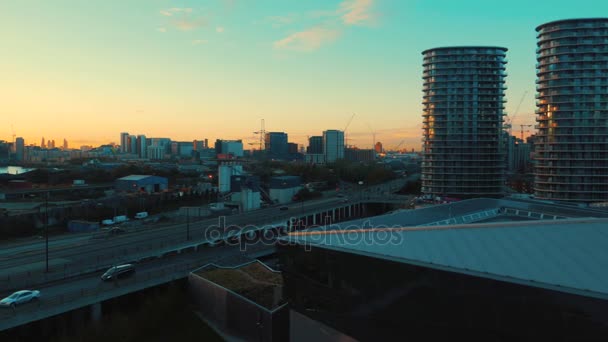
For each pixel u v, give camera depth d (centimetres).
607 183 13738
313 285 3900
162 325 5494
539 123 14675
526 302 2673
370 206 17600
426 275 3059
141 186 16975
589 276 2622
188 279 6284
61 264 6700
